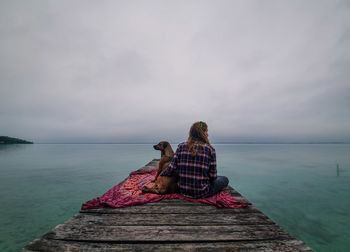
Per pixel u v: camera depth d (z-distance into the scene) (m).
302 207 7.28
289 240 1.56
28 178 12.14
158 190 2.84
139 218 2.01
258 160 25.23
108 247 1.44
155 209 2.28
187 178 2.47
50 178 12.23
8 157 28.55
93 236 1.59
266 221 1.94
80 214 2.11
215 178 2.51
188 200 2.57
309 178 12.80
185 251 1.39
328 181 11.88
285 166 18.86
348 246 4.60
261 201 8.11
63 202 7.55
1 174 13.61
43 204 7.29
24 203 7.38
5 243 4.57
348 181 11.82
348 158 28.70
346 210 6.92
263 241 1.55
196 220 1.96
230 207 2.31
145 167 6.17
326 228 5.51
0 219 5.91
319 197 8.58
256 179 12.54
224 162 22.70
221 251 1.39
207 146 2.46
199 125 2.59
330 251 4.39
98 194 8.76
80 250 1.38
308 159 26.84
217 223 1.89
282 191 9.65
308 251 1.40
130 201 2.46
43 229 5.28
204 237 1.60
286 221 6.02
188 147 2.50
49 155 34.44
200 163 2.42
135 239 1.55
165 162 3.50
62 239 1.54
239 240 1.56
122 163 21.97
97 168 17.41
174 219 1.98
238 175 13.95
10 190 9.20
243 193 9.34
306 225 5.71
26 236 4.91
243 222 1.92
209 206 2.38
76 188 9.79
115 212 2.18
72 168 17.22
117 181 11.60
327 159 26.89
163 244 1.50
